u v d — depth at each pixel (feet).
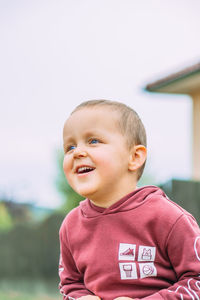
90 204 7.08
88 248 6.89
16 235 44.50
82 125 6.81
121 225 6.68
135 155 6.97
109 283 6.61
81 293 6.99
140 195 6.79
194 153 38.14
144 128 7.21
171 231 6.48
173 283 6.66
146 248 6.54
